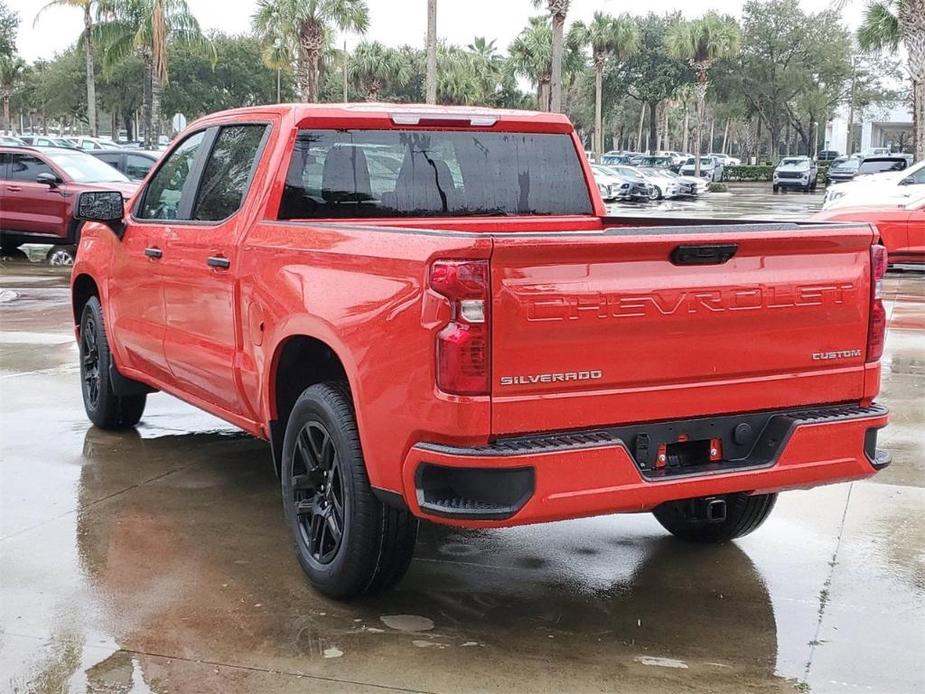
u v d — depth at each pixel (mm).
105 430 7160
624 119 111500
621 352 3844
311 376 4863
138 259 6125
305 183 5035
